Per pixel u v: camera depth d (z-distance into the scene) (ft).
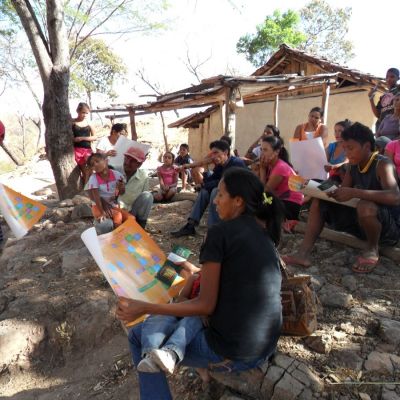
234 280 6.42
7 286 14.24
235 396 7.86
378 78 31.89
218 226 6.55
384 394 7.48
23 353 11.45
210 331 6.78
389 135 18.75
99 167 14.03
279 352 8.60
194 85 23.98
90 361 10.85
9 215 9.89
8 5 32.76
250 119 43.47
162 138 62.95
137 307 6.39
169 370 6.30
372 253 11.68
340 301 10.19
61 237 17.98
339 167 13.24
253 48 80.53
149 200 15.48
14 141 90.27
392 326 9.05
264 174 14.32
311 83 25.03
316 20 94.99
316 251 13.32
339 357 8.45
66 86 24.12
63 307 12.22
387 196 10.52
